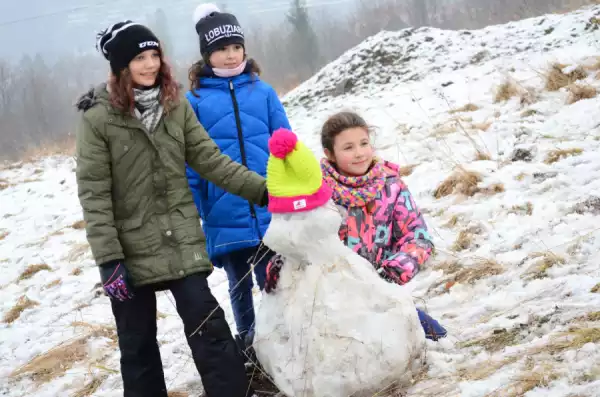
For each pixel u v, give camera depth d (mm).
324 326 2805
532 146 5746
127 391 3268
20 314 6027
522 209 4723
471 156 6266
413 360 2893
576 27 10094
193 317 3133
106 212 3094
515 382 2576
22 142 79500
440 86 9617
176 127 3242
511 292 3570
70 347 4883
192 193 3543
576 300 3133
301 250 2889
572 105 6570
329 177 3150
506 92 7746
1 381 4652
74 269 6961
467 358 2992
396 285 2955
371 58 11883
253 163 3795
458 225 4922
